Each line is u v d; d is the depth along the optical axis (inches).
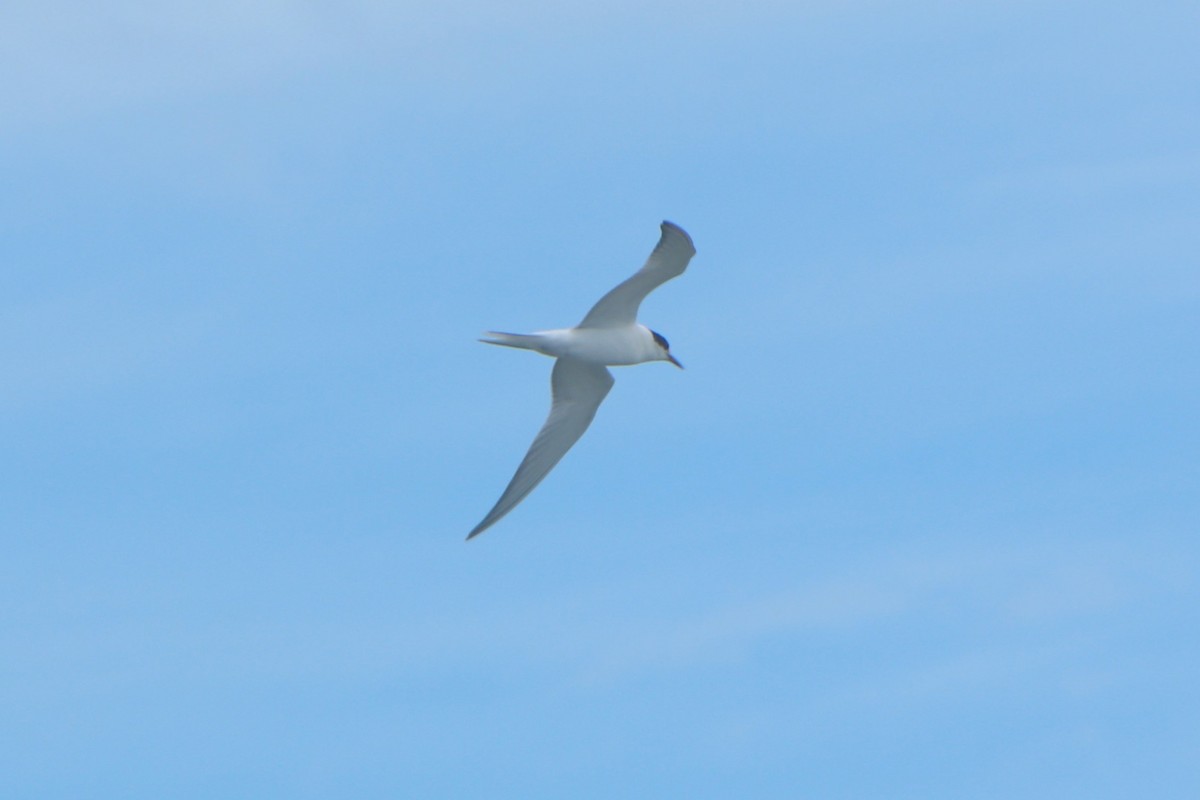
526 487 729.6
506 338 690.2
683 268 651.5
